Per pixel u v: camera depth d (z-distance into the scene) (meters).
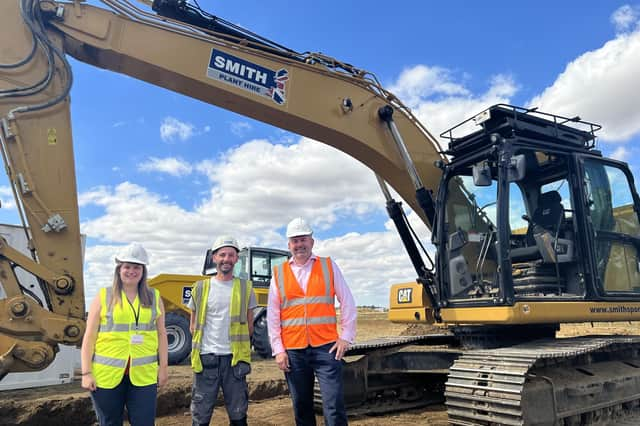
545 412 4.89
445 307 6.10
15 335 4.55
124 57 5.36
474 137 6.24
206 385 4.11
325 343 4.01
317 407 6.44
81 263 4.87
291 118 6.05
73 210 4.89
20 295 4.61
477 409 4.71
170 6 5.63
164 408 6.65
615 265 6.19
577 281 5.89
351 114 6.33
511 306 5.31
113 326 3.55
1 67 4.86
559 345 5.48
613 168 6.56
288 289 4.12
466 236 6.10
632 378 6.14
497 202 5.56
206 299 4.23
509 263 5.41
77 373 8.71
